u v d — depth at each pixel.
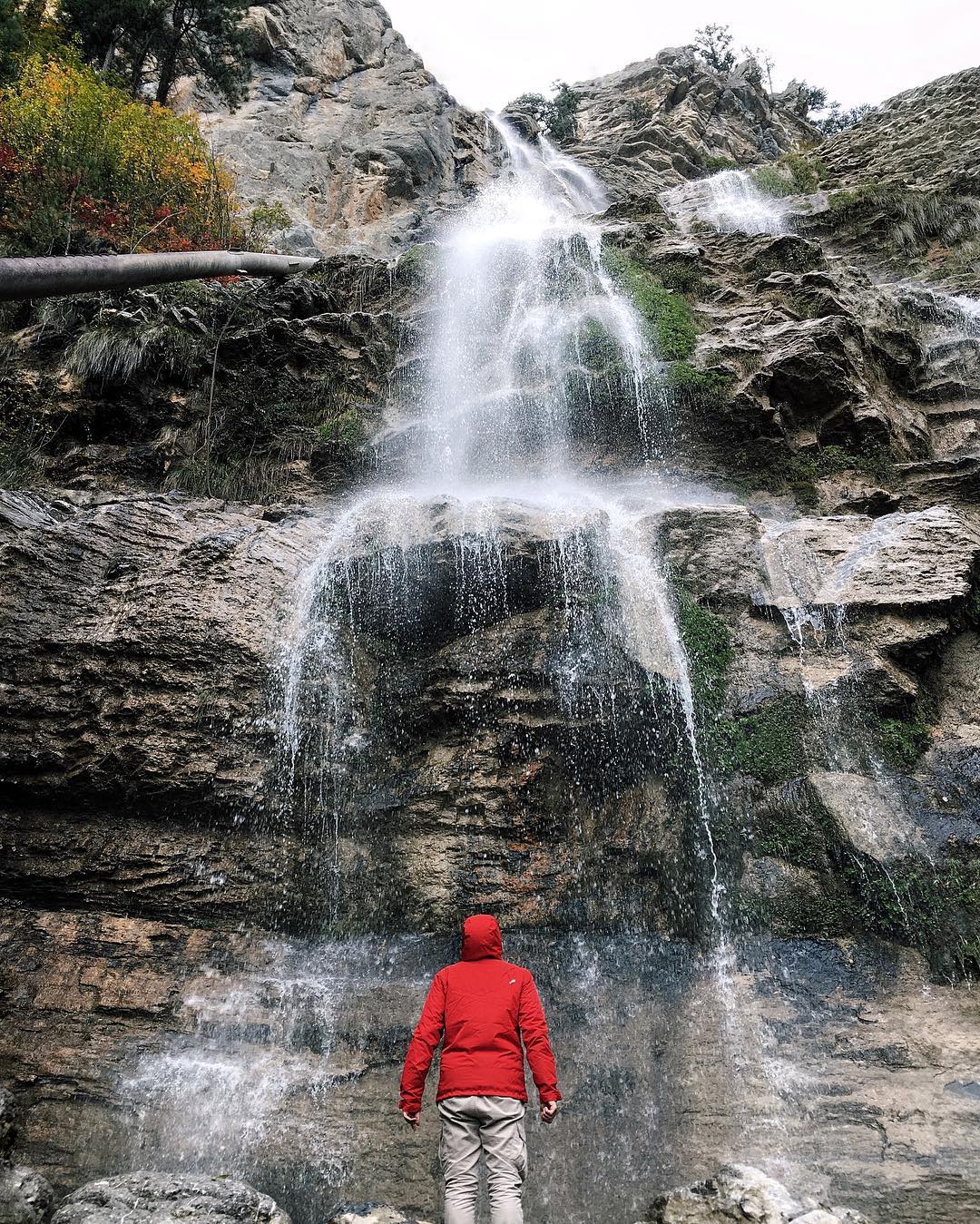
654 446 11.62
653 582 8.20
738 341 12.48
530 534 8.05
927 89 29.92
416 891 6.79
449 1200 3.80
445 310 14.31
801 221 21.30
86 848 6.78
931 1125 4.90
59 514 7.99
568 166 34.19
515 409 12.07
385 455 12.04
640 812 7.04
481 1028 4.14
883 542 8.27
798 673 7.55
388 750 7.56
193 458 12.20
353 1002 6.24
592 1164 5.15
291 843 7.05
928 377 13.71
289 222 24.20
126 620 7.26
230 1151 5.24
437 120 32.03
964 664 7.64
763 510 10.93
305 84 31.80
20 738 6.81
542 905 6.70
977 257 19.12
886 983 5.93
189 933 6.60
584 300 13.50
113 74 22.41
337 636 7.93
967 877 6.27
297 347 12.98
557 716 7.33
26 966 6.18
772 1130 5.10
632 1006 6.08
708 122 41.78
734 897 6.54
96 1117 5.37
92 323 13.02
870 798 6.71
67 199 17.61
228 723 7.15
